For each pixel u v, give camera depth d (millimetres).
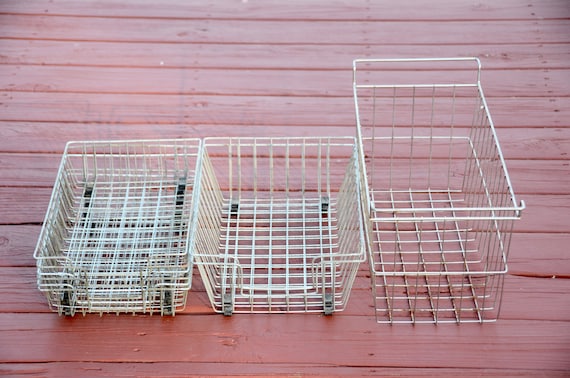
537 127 2635
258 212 2359
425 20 3086
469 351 1992
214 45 2980
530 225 2311
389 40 2998
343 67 2887
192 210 2117
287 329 2043
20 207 2385
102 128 2648
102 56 2924
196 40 3000
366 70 2867
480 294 2127
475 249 2254
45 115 2691
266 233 2309
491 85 2795
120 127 2652
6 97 2754
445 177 2480
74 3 3156
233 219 2355
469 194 2408
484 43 2977
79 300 2084
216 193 2346
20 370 1958
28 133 2627
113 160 2557
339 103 2746
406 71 2861
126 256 2201
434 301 2109
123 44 2977
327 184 2385
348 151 2564
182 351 1997
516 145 2570
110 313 2086
